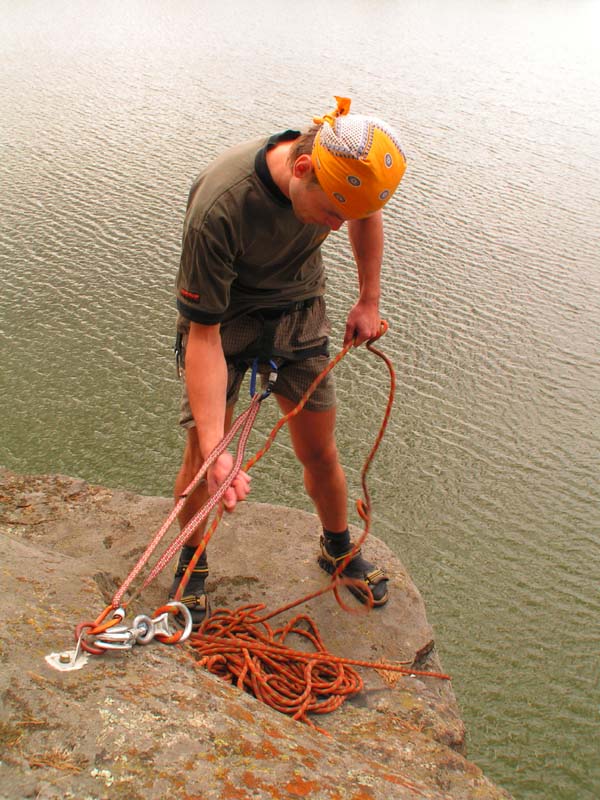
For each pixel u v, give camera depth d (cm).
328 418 322
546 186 2384
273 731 214
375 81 3372
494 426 1502
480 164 2514
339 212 244
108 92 3086
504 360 1666
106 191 2239
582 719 968
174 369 1609
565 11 5400
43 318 1728
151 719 199
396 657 338
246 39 4072
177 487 323
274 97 3072
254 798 183
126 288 1830
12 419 1472
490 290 1864
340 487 346
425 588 1180
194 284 253
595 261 1997
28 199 2177
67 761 182
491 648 1077
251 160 252
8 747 183
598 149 2698
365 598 357
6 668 203
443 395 1576
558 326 1762
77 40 3906
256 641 326
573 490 1364
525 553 1252
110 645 215
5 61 3491
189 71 3412
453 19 4919
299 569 376
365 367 1647
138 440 1437
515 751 916
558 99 3253
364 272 316
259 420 1498
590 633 1116
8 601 234
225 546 386
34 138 2580
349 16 4816
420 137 2716
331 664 328
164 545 378
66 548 374
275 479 1358
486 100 3180
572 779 896
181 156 2480
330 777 200
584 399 1570
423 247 2023
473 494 1358
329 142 235
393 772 220
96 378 1570
